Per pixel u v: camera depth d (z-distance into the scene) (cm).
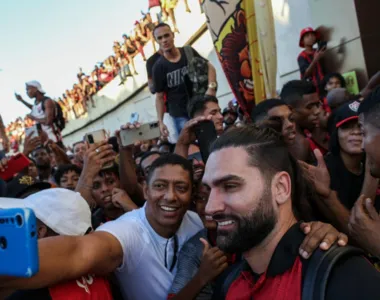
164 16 1146
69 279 123
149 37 1306
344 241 103
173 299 167
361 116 142
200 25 946
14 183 239
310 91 284
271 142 117
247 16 299
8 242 70
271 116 236
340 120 216
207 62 405
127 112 1677
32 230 69
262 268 117
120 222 178
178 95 421
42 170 476
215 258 165
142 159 304
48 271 113
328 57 568
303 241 105
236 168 112
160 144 437
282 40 750
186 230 204
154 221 189
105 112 1909
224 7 304
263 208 112
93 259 131
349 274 96
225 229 114
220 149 117
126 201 250
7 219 70
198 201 213
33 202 136
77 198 143
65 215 136
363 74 525
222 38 308
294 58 725
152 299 186
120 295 189
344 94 351
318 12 573
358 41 524
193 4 964
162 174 188
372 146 136
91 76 2027
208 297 179
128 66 1530
